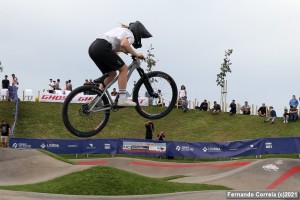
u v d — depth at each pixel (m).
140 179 19.62
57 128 39.34
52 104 43.56
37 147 31.41
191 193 17.61
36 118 40.38
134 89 7.23
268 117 38.94
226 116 41.16
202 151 31.81
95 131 7.04
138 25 7.11
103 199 16.77
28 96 44.38
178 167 28.19
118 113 43.34
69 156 32.12
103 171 19.59
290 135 35.00
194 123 40.41
